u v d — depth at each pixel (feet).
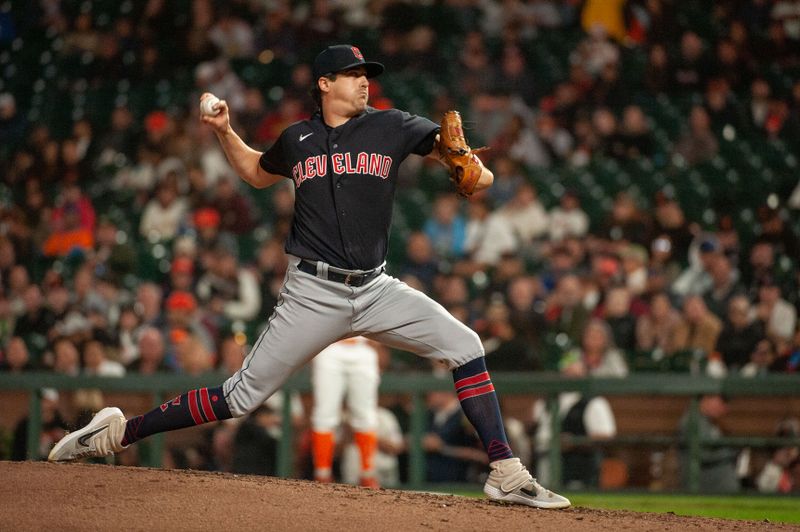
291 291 50.24
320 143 49.78
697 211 162.09
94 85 195.52
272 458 103.96
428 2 194.70
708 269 131.85
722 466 102.58
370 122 49.90
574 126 171.01
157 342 111.34
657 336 119.34
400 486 103.81
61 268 150.10
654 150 172.45
